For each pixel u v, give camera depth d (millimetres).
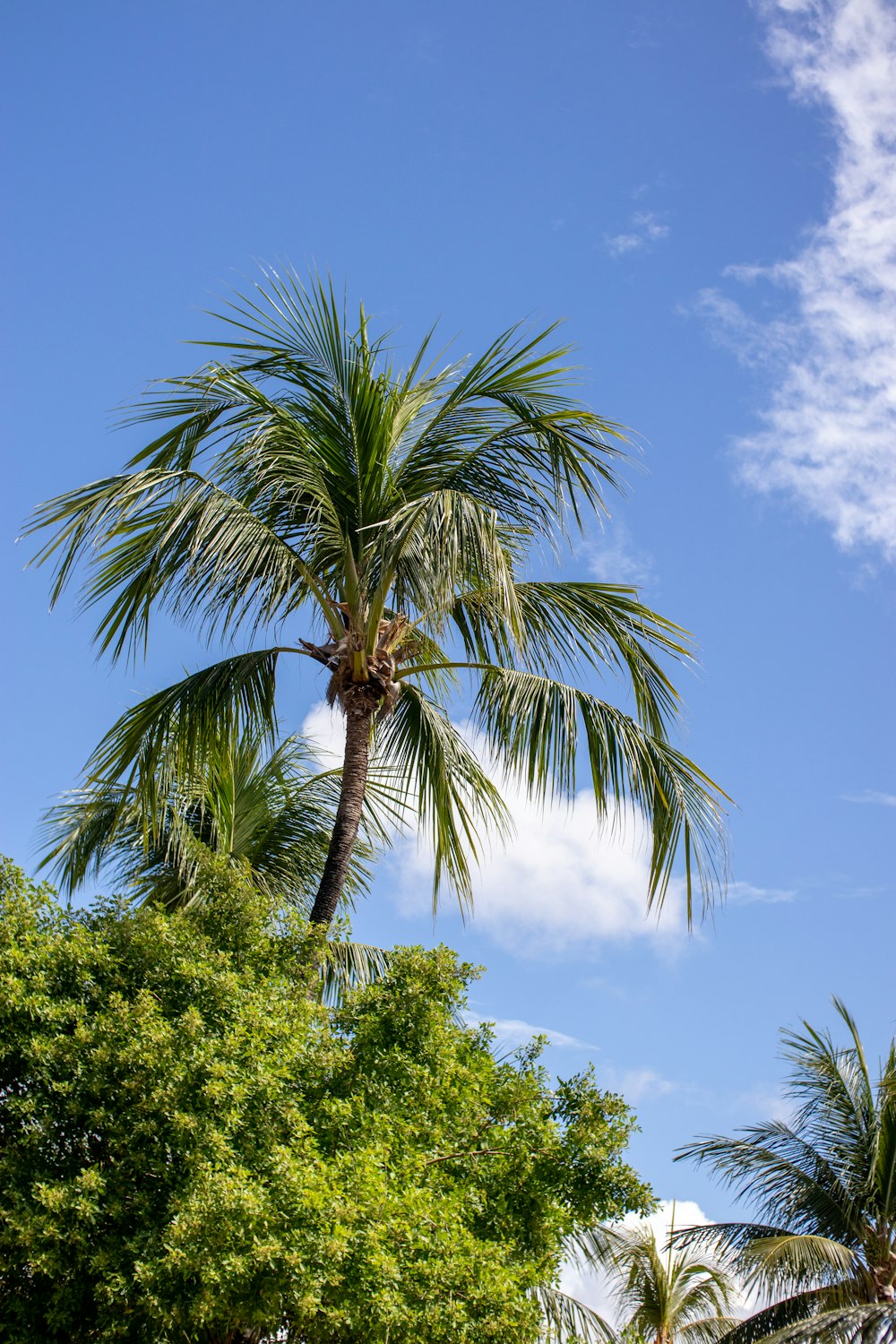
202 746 9469
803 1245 14906
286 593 9328
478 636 10250
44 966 7914
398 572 9164
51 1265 6898
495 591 8914
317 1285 6781
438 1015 9000
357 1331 7184
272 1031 7973
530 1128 8953
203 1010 8047
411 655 10000
